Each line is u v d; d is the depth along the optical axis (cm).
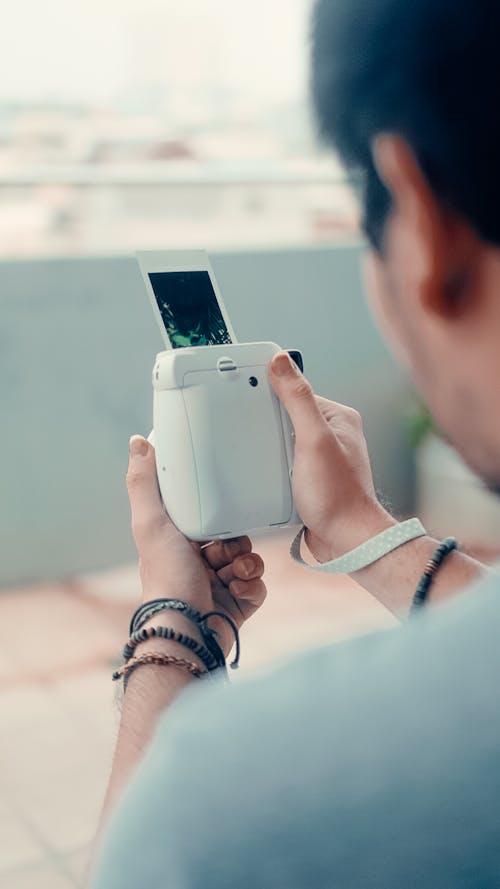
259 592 79
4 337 312
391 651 32
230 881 30
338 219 362
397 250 36
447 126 31
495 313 33
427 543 74
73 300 319
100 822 54
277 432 81
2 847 186
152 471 79
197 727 32
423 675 31
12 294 311
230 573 79
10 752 221
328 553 81
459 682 30
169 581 75
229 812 30
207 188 351
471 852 29
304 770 30
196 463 77
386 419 373
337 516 77
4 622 296
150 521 78
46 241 333
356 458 80
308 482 77
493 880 29
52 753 220
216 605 79
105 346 324
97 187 334
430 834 29
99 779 208
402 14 32
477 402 36
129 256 324
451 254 33
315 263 359
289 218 364
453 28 31
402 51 32
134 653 67
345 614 295
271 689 32
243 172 351
